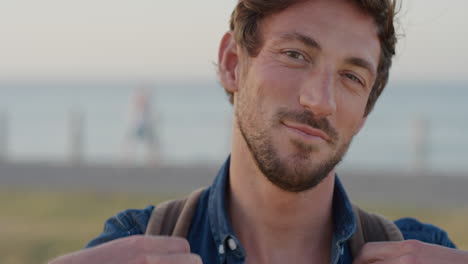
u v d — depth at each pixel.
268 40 1.52
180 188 11.85
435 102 84.06
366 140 27.00
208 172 12.81
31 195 11.00
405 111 66.44
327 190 1.61
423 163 13.60
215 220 1.64
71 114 15.34
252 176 1.58
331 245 1.65
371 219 1.74
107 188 11.77
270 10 1.53
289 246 1.62
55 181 12.52
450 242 1.83
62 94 138.88
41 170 13.10
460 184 11.16
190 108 77.19
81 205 10.09
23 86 140.38
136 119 17.30
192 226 1.69
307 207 1.59
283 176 1.47
